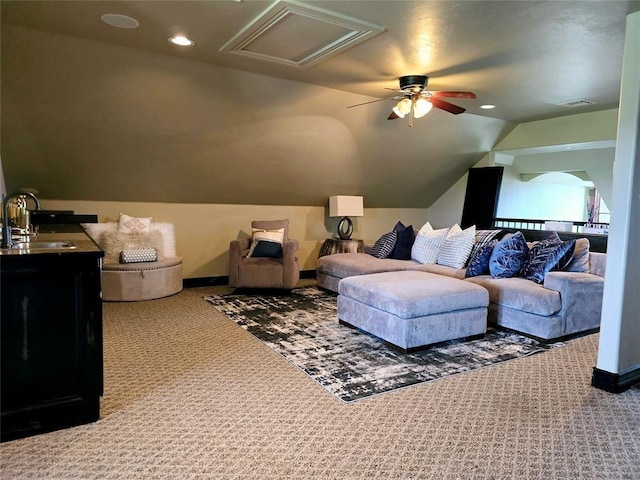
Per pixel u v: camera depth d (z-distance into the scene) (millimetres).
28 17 2938
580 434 2180
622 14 2689
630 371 2744
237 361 3076
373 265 4859
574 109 5328
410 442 2084
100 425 2191
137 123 4262
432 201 7691
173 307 4547
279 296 5191
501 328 3953
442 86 4383
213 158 5012
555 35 3059
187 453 1960
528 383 2781
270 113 4648
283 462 1907
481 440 2109
